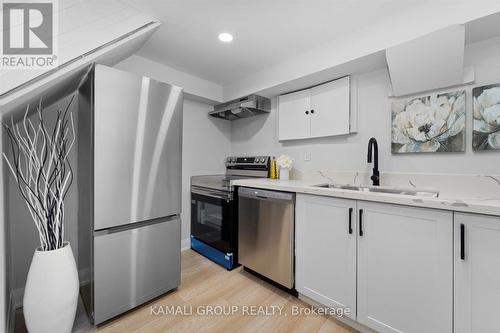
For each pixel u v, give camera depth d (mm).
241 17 1575
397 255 1237
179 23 1646
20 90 1151
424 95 1670
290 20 1598
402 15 1500
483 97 1436
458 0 1304
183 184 2750
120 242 1511
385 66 1842
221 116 2988
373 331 1367
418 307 1169
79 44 1297
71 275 1277
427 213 1141
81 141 1666
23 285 1654
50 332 1205
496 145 1390
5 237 1265
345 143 2121
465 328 1040
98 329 1416
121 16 1446
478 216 1006
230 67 2371
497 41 1411
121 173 1504
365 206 1355
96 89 1395
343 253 1452
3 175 1217
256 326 1456
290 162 2348
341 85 2062
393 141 1809
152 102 1661
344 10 1490
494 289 976
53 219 1323
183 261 2432
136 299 1587
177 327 1444
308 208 1638
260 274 1984
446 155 1595
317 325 1467
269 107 2766
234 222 2264
